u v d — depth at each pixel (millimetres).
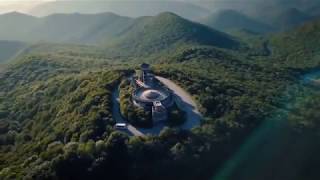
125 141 158000
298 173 183250
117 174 148375
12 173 153125
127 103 187875
